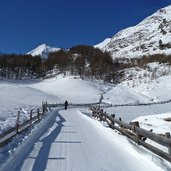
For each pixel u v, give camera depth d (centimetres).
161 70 18012
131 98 10269
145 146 968
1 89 7631
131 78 16312
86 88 10838
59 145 1135
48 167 809
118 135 1333
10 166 788
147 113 4747
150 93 12112
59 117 2661
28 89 8569
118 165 846
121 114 4291
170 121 1764
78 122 2141
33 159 892
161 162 816
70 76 14238
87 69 16300
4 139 1009
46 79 15100
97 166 834
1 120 1955
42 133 1465
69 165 838
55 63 18488
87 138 1322
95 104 7319
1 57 16725
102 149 1071
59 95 9544
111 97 9862
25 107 3881
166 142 758
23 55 17638
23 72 16838
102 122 1984
